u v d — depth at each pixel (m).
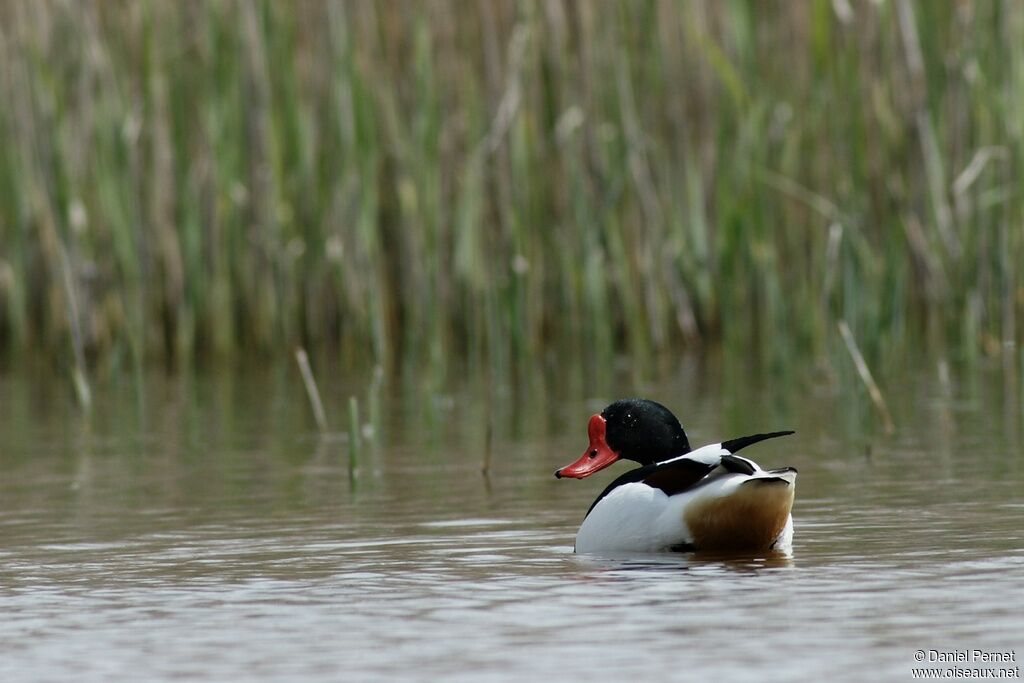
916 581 6.92
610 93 18.06
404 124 18.17
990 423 12.61
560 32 17.84
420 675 5.59
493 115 17.80
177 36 18.28
